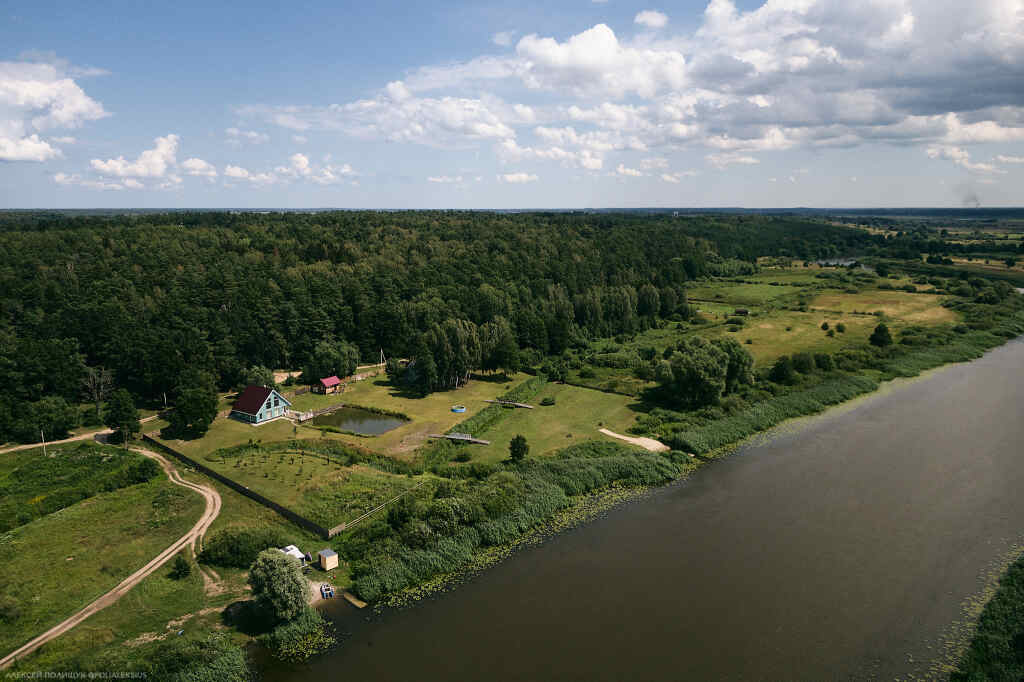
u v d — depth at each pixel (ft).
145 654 124.98
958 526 181.78
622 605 147.54
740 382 309.22
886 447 245.65
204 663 124.36
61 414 262.26
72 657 122.83
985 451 238.07
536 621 142.00
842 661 127.24
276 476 214.07
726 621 140.97
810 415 286.87
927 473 219.82
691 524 187.01
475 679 123.54
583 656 129.90
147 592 148.36
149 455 243.60
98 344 327.88
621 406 296.71
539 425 272.10
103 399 305.12
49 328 320.70
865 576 157.48
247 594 149.48
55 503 194.70
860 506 196.24
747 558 167.32
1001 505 193.98
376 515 186.60
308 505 190.60
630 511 196.34
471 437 253.24
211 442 252.01
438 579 159.22
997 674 120.06
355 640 135.85
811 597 149.18
